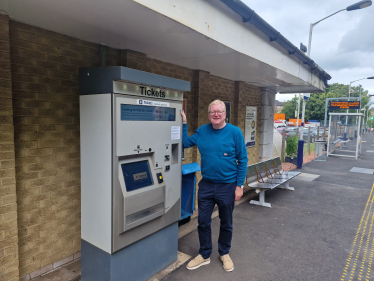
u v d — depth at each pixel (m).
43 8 2.03
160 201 2.71
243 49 3.15
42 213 2.71
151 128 2.57
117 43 3.01
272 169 6.22
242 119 6.41
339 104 14.90
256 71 4.48
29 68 2.50
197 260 2.99
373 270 3.05
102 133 2.30
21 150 2.50
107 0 1.81
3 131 2.22
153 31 2.50
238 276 2.86
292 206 5.20
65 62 2.77
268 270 2.99
